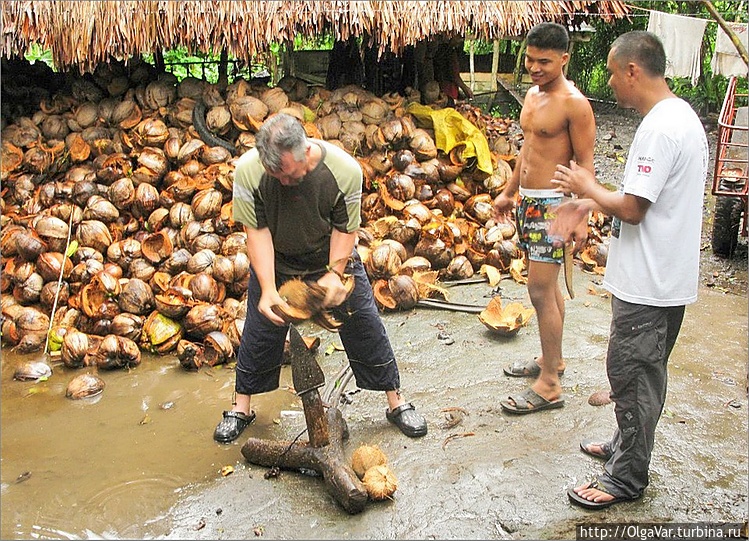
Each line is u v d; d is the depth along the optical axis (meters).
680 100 3.26
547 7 7.53
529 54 4.06
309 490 3.77
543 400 4.49
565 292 6.41
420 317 5.93
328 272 3.74
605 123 13.00
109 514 3.60
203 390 4.88
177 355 5.36
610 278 3.46
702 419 4.40
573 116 4.05
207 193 6.11
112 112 7.13
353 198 3.70
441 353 5.33
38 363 5.13
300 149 3.31
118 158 6.69
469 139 7.29
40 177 6.84
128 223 6.36
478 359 5.23
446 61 9.00
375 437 4.25
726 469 3.89
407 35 6.85
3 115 7.46
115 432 4.37
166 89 7.11
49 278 5.75
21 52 6.47
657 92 3.26
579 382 4.86
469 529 3.46
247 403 4.35
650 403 3.44
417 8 6.85
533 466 3.92
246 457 4.00
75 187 6.39
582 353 5.29
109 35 6.38
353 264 4.00
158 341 5.31
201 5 6.46
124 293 5.46
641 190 3.16
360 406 4.62
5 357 5.37
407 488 3.76
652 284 3.29
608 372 3.51
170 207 6.28
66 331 5.47
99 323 5.43
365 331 4.12
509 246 6.68
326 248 3.90
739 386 4.82
